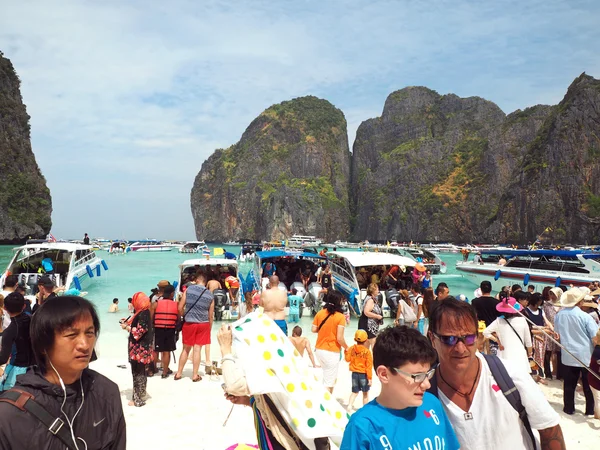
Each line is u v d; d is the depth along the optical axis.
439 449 2.26
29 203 102.25
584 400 7.31
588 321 6.34
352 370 6.80
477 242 146.88
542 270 23.23
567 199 121.81
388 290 17.11
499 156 157.25
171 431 5.93
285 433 2.89
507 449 2.37
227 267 19.19
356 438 2.18
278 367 2.87
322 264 22.33
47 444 1.90
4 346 4.88
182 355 8.31
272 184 187.00
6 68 114.69
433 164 174.75
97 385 2.14
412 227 161.38
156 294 10.50
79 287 21.34
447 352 2.40
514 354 5.97
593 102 126.94
